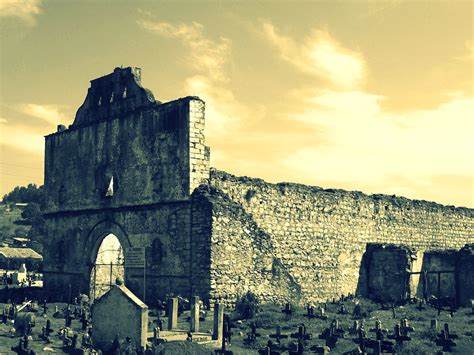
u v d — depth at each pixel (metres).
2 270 86.25
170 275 35.38
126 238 38.34
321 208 43.56
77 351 21.83
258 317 31.59
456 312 35.75
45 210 45.66
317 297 42.28
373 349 23.52
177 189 35.66
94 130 42.22
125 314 22.39
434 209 53.31
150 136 37.84
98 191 41.09
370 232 47.28
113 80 41.59
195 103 35.78
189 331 26.69
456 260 43.94
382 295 45.25
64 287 43.12
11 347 22.61
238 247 35.16
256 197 39.19
